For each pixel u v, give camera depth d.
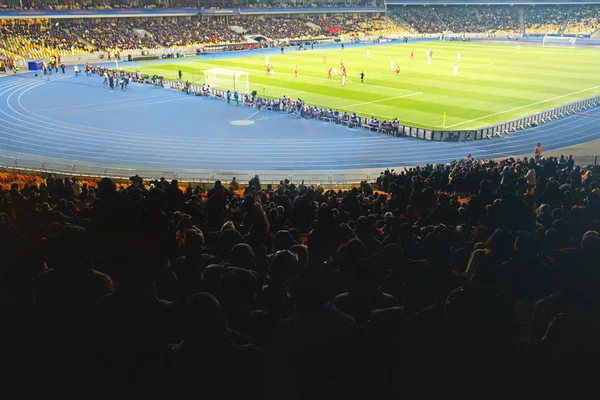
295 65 90.94
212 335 5.30
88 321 6.55
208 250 10.76
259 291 7.80
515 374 6.25
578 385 6.20
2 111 56.47
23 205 14.88
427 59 98.88
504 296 7.44
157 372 6.10
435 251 8.14
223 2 129.25
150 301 6.69
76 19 109.81
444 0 157.50
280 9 136.50
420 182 20.84
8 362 6.45
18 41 94.81
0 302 7.20
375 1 152.38
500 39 148.12
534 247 8.31
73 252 6.93
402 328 6.45
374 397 5.98
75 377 6.21
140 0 118.50
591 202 13.38
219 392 5.42
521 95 64.12
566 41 137.88
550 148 44.28
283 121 54.12
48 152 41.97
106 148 43.62
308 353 6.05
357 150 43.88
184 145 44.97
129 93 68.75
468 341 6.15
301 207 15.14
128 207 8.95
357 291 7.37
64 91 69.12
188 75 80.81
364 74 79.81
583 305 7.10
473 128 48.97
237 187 28.56
